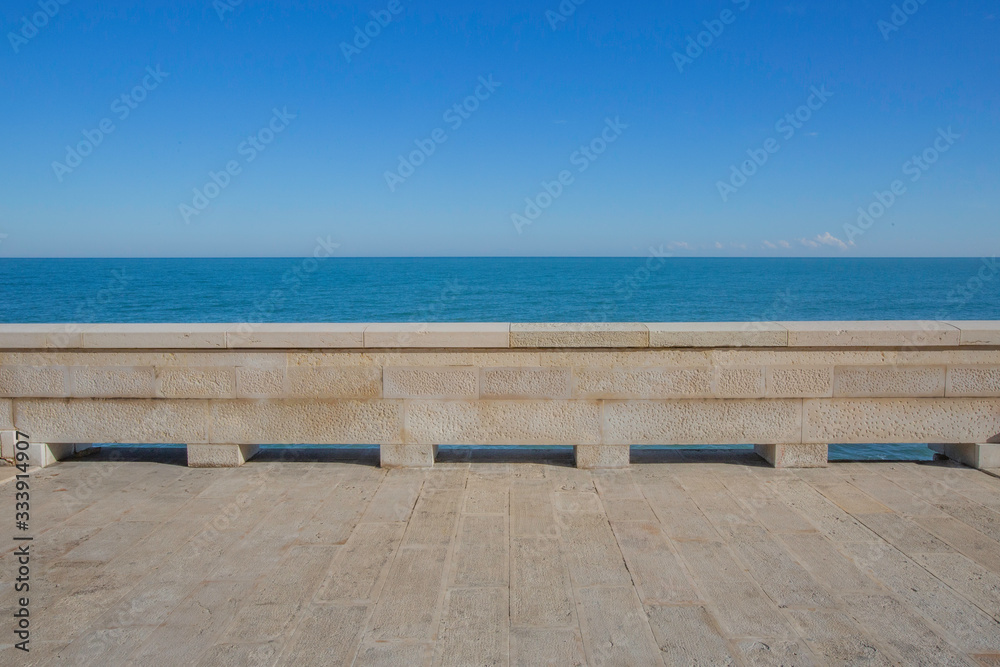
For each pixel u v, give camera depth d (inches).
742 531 143.2
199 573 123.0
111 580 120.0
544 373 185.8
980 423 185.0
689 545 135.8
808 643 98.7
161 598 113.0
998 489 170.2
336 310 1648.6
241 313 1568.7
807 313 1573.6
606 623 104.7
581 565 126.3
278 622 105.2
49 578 120.5
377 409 187.9
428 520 150.2
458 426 187.9
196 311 1612.9
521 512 155.2
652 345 182.4
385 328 185.5
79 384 186.9
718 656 95.3
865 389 184.4
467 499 164.1
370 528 145.3
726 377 185.2
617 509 157.2
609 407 186.9
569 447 215.0
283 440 189.2
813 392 185.0
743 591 115.5
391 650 97.0
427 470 187.9
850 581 119.4
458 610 108.9
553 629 102.9
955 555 130.8
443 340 182.1
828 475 182.2
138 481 177.9
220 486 173.9
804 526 146.2
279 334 182.9
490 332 181.3
